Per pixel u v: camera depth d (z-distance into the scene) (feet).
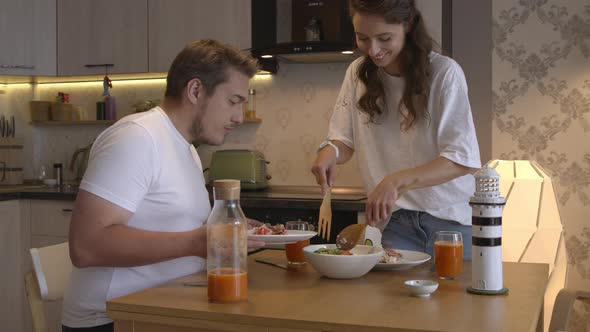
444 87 6.22
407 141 6.57
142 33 12.05
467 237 6.57
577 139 10.66
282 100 12.15
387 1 5.74
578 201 10.69
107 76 12.71
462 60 11.15
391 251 5.89
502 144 11.03
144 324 4.45
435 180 5.90
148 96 13.12
